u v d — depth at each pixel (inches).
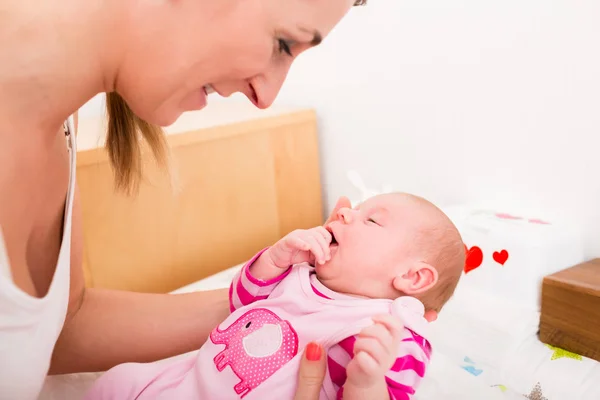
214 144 56.5
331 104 65.6
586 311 39.4
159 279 55.2
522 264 43.3
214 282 50.1
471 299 45.6
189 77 22.5
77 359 33.6
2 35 20.5
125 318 34.4
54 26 20.8
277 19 21.6
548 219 47.4
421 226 31.1
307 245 29.9
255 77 23.4
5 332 20.3
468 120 51.4
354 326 26.8
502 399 35.6
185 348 35.0
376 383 23.1
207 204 57.3
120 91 23.7
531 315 42.4
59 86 21.8
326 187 69.8
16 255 23.0
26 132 22.3
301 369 25.0
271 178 62.8
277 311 29.6
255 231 62.7
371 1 56.8
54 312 23.4
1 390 21.7
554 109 44.9
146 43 21.6
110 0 21.0
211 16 21.1
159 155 35.1
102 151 47.9
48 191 25.7
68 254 25.9
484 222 46.9
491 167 50.7
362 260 30.3
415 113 56.0
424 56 53.5
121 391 29.8
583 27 41.8
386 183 61.3
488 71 48.7
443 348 42.1
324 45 63.8
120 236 51.4
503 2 46.3
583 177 44.3
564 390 36.9
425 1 51.9
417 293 30.0
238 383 26.8
